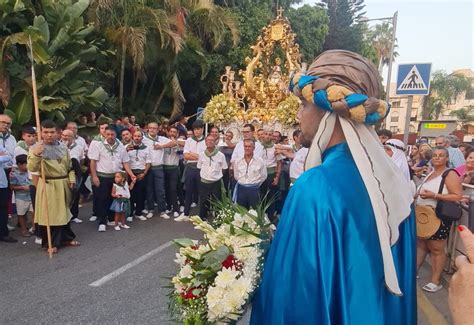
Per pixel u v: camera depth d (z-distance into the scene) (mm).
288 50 11305
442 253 4156
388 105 1079
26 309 3543
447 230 4078
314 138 1097
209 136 6707
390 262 948
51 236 5281
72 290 3988
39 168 4992
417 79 6316
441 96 43312
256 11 19031
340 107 1012
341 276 908
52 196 5113
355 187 978
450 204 3959
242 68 18203
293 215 973
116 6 12195
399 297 1023
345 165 1017
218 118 10188
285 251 956
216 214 1704
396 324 989
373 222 959
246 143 6137
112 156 6473
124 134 7512
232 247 1380
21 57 9891
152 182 7551
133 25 12461
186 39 14617
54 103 9406
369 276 927
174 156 7691
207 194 6750
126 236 6145
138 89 15594
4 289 3975
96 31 12062
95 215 7215
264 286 998
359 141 1020
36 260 4895
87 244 5660
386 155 1093
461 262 919
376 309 926
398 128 46406
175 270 4609
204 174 6711
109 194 6539
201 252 1451
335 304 908
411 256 1111
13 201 6664
